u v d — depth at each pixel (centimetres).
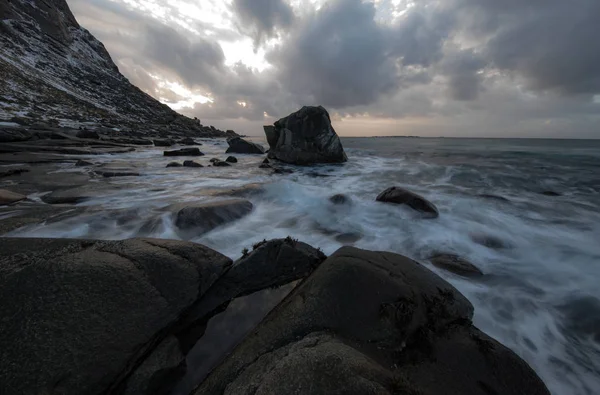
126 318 304
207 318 380
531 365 358
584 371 349
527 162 2147
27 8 7844
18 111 3550
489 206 991
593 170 1767
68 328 277
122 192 961
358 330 300
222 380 258
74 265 350
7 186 945
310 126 2030
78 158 1781
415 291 353
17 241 409
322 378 214
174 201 854
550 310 452
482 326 419
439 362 278
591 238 726
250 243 624
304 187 1111
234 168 1770
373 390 206
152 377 276
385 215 848
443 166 1938
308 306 326
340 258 400
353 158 2466
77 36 9738
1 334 261
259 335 303
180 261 402
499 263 591
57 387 235
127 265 368
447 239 696
